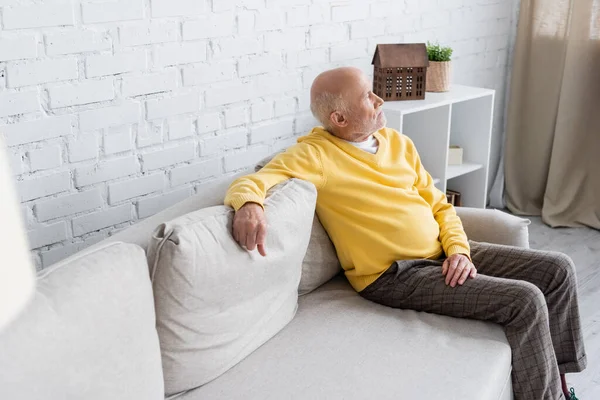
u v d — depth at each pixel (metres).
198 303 1.58
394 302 2.04
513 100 3.84
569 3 3.59
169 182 2.43
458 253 2.07
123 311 1.35
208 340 1.63
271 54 2.64
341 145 2.11
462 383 1.66
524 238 2.29
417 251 2.10
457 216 2.27
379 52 2.89
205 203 1.90
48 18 1.96
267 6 2.58
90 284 1.31
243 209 1.72
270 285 1.79
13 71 1.92
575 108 3.62
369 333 1.87
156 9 2.23
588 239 3.61
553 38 3.67
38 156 2.03
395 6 3.12
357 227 2.05
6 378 1.11
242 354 1.73
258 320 1.77
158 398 1.44
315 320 1.94
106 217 2.26
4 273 0.54
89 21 2.06
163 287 1.53
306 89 2.82
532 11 3.69
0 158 0.55
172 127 2.38
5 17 1.87
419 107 2.85
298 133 2.85
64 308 1.24
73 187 2.14
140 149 2.30
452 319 1.96
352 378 1.66
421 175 2.26
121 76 2.19
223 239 1.65
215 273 1.59
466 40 3.61
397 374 1.68
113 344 1.31
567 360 2.13
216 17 2.42
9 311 0.55
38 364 1.16
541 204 3.93
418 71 2.94
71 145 2.11
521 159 3.92
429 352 1.79
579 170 3.71
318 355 1.76
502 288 1.91
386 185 2.11
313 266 2.08
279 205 1.82
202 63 2.42
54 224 2.12
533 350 1.87
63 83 2.04
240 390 1.62
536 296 1.87
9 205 0.56
